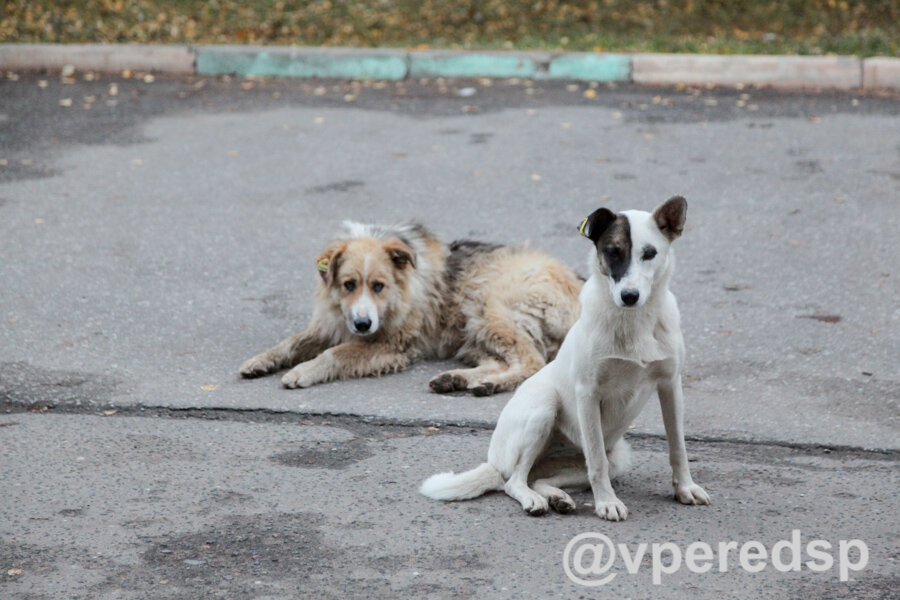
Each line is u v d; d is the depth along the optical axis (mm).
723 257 10539
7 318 9180
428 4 20266
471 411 7633
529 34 19062
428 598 5016
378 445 6992
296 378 8078
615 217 5605
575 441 6129
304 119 14961
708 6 19953
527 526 5777
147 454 6797
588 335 5762
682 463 6078
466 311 8828
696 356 8516
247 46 17703
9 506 6027
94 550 5508
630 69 16500
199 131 14492
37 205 11984
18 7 19359
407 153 13578
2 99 15742
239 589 5109
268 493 6227
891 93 15633
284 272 10359
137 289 9906
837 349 8547
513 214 11656
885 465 6613
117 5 19797
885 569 5281
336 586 5137
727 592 5070
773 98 15562
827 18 19375
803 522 5820
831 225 11195
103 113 15195
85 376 8109
